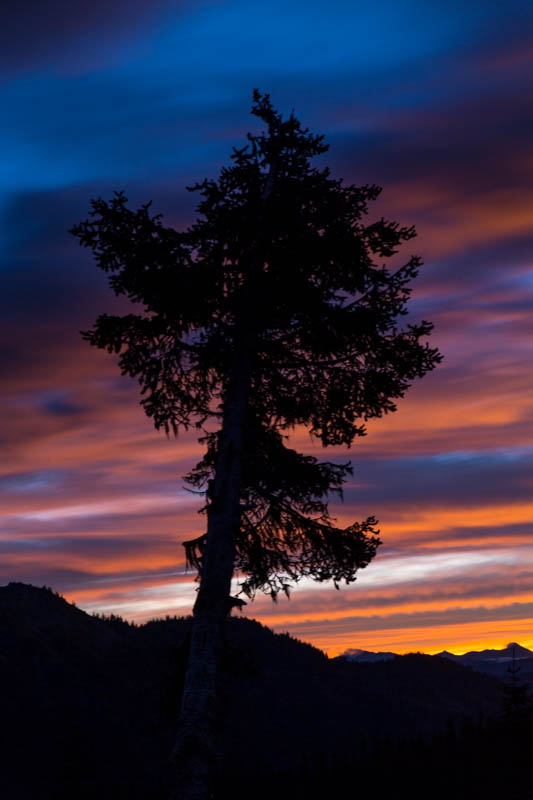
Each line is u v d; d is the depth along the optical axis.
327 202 15.57
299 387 16.69
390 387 16.20
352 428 17.27
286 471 15.65
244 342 15.93
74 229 15.52
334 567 16.08
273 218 15.58
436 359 15.70
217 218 15.77
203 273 15.34
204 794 12.76
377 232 15.80
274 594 16.52
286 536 16.38
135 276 15.27
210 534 14.82
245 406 15.71
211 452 16.66
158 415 17.22
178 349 16.47
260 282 15.63
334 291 16.25
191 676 13.70
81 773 75.50
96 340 16.19
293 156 16.73
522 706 70.25
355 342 15.77
